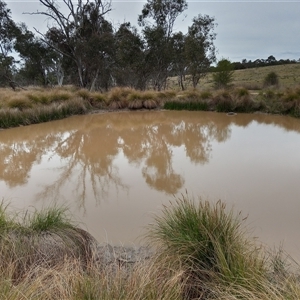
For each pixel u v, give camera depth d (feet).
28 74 85.20
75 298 5.76
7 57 71.92
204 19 69.10
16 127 31.78
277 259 7.76
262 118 35.83
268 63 154.51
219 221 7.93
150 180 16.03
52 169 18.26
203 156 20.54
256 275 6.50
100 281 6.29
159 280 6.59
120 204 12.99
